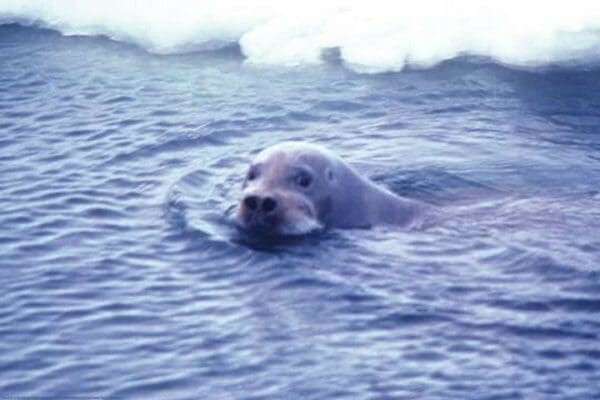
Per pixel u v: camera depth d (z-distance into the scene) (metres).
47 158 19.38
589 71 23.19
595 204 17.16
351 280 14.75
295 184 16.36
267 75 23.50
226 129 20.61
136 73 23.88
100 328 13.73
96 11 26.53
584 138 20.06
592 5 24.11
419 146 19.64
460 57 23.88
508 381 12.32
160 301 14.39
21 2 27.36
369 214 16.69
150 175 18.67
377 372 12.56
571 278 14.67
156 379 12.57
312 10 25.22
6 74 23.92
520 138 20.03
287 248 15.71
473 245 15.77
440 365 12.70
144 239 16.23
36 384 12.53
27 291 14.71
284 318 13.84
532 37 23.59
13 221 16.83
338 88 22.61
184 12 25.72
